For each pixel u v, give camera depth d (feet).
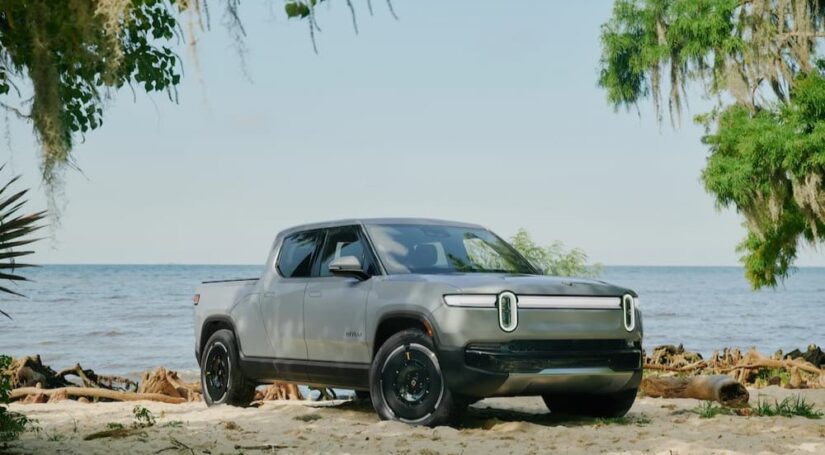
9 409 33.14
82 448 21.81
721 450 21.33
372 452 21.35
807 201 65.98
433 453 21.09
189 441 22.97
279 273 30.58
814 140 63.62
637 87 78.95
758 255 81.35
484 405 33.27
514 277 25.71
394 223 28.84
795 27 67.26
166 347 120.67
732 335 145.18
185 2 16.25
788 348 120.47
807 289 484.74
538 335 24.26
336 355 27.53
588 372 24.75
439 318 24.27
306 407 30.45
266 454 21.18
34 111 17.49
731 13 70.59
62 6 16.88
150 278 552.00
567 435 23.62
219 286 33.30
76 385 49.93
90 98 23.44
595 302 25.34
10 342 127.03
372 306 26.18
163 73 25.62
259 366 30.48
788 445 22.06
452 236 28.94
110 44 16.60
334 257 28.86
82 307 223.10
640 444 22.12
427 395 24.62
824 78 66.08
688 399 33.35
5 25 17.63
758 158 67.92
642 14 76.07
